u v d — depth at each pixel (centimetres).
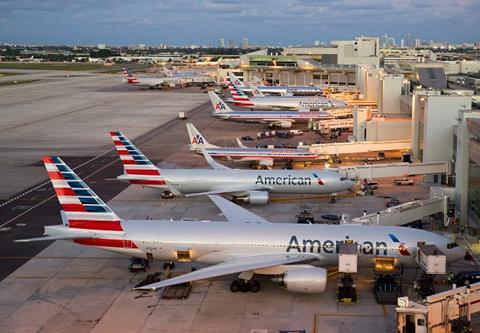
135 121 15775
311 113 14412
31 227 6600
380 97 12888
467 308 3819
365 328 4078
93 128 14425
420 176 9088
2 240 6134
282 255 4766
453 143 8181
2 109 18438
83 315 4341
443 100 8200
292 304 4491
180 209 7319
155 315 4325
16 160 10481
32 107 19062
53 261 5488
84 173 9419
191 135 10181
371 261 4784
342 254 4491
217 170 7725
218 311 4378
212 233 4859
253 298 4603
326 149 10062
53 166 4788
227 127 14950
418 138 9206
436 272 4419
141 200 7769
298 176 7581
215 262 4850
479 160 5884
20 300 4622
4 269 5297
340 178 7569
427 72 12719
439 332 3766
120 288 4834
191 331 4069
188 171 7638
